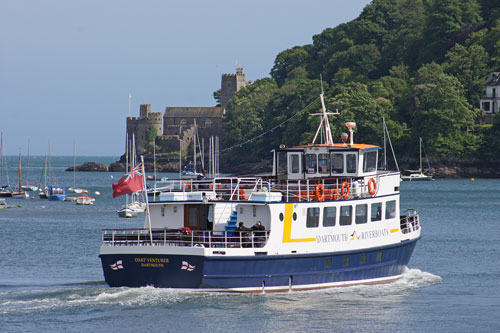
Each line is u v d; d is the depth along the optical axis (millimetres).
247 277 121500
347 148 137625
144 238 125625
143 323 113312
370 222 137875
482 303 133500
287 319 116562
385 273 143625
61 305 121375
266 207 124875
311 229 128250
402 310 126125
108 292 122250
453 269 172375
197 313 117438
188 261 117562
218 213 126812
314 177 140250
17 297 126688
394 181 145500
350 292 135250
